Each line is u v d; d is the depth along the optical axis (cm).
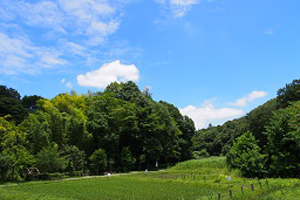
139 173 5581
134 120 6662
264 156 3644
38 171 4444
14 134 4519
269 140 3638
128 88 8100
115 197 2531
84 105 7350
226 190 2705
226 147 9256
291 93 5881
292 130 3381
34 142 4909
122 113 6569
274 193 1998
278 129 3466
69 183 3869
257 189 2339
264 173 3581
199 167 5975
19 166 4225
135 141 6956
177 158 8719
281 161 3331
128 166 6347
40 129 4872
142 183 3750
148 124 6819
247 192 2186
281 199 1778
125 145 6912
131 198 2459
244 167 3734
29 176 4416
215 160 6191
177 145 8369
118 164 6384
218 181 3419
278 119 3566
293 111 3672
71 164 5069
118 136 6272
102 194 2720
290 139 3291
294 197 1769
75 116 6272
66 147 5234
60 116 5428
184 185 3375
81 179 4472
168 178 4156
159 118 7294
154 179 4081
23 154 4303
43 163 4384
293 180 2731
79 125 5716
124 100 7725
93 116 6353
